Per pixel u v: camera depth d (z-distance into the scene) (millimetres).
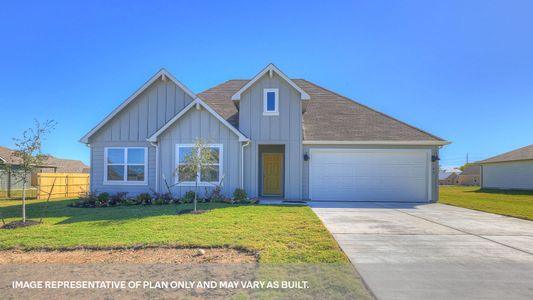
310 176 14180
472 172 55531
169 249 5684
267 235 6480
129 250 5664
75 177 20172
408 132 14695
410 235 6906
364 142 14031
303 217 8672
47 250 5719
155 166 13719
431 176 14219
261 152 16328
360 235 6859
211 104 16656
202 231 6836
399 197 14234
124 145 13945
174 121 13203
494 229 7684
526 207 12750
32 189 25453
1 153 27625
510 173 28906
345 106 17000
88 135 13797
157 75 13969
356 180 14242
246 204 11992
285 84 13805
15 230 7160
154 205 11875
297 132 13703
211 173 13250
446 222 8664
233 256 5281
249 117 13727
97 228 7258
